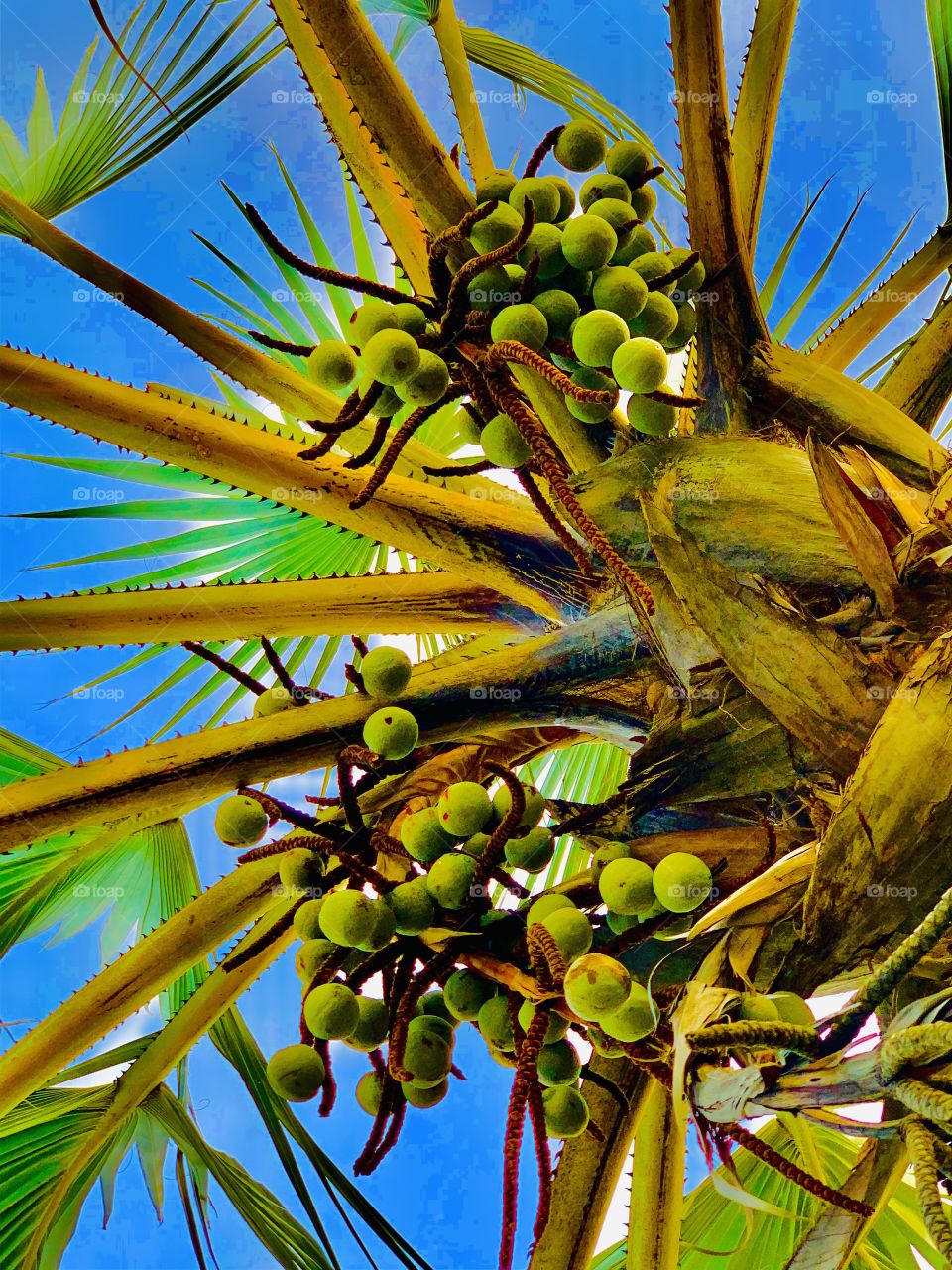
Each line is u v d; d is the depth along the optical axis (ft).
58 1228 6.84
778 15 7.11
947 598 5.94
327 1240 6.75
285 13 6.65
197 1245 6.89
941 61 7.62
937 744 5.66
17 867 7.43
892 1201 7.27
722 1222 7.43
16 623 6.29
